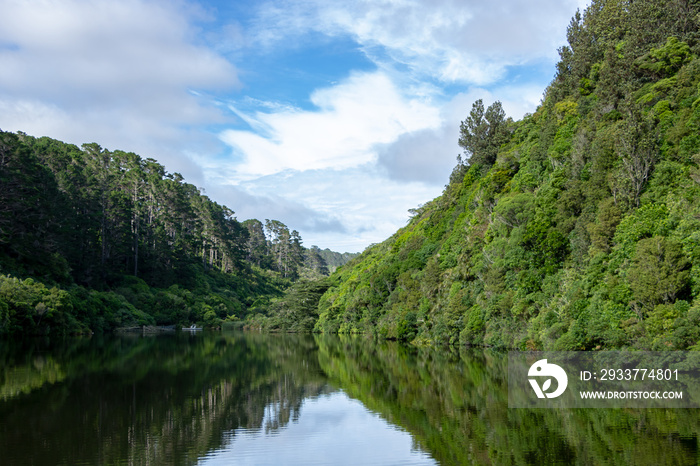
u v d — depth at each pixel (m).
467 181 80.06
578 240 38.88
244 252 191.50
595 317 32.28
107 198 112.88
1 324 55.84
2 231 68.00
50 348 51.62
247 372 37.91
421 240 81.19
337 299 95.94
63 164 111.56
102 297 85.00
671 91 43.50
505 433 19.33
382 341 69.25
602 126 46.91
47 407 24.72
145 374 35.97
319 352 53.91
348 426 21.53
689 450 16.09
